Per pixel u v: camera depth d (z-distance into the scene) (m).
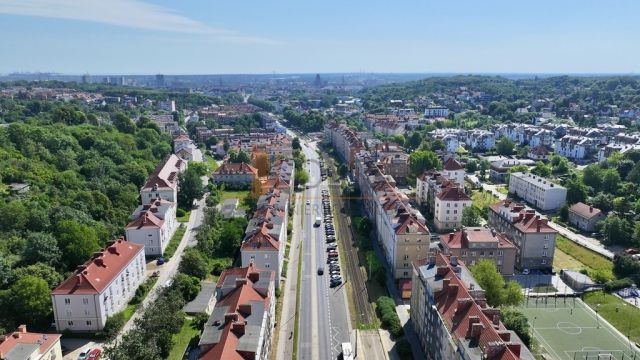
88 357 137.12
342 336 152.12
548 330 155.75
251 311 128.62
